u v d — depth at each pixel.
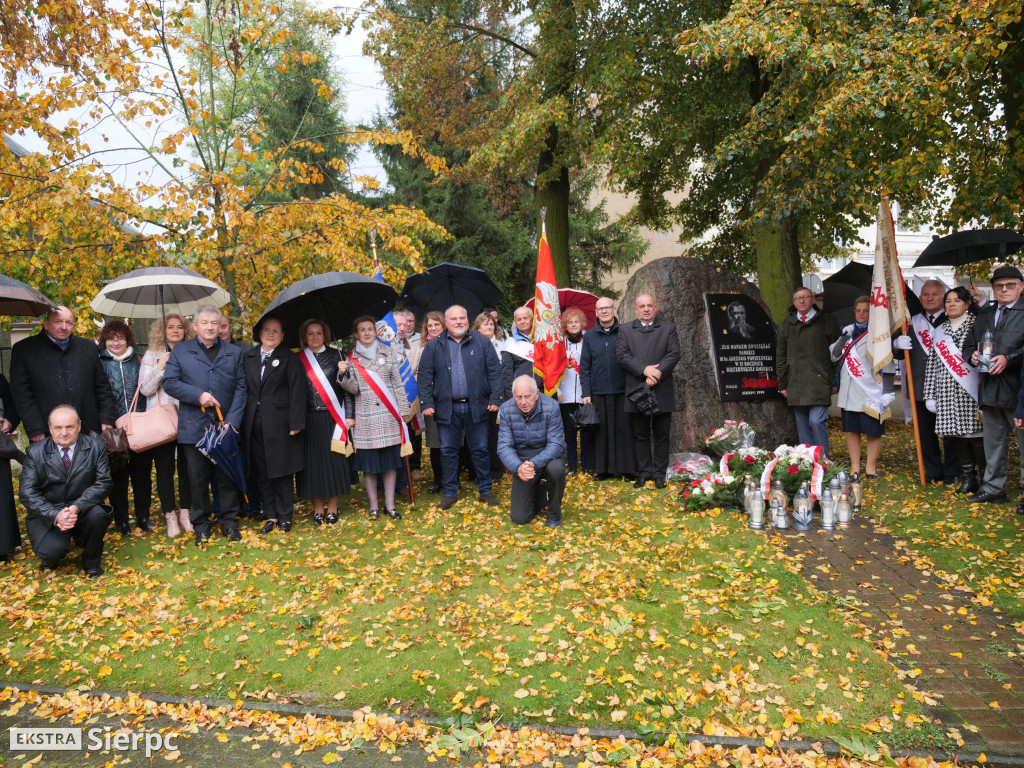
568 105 11.39
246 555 5.55
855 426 7.53
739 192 14.30
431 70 13.73
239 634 4.25
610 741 3.20
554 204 14.27
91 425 5.84
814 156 8.35
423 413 6.58
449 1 13.71
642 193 16.09
